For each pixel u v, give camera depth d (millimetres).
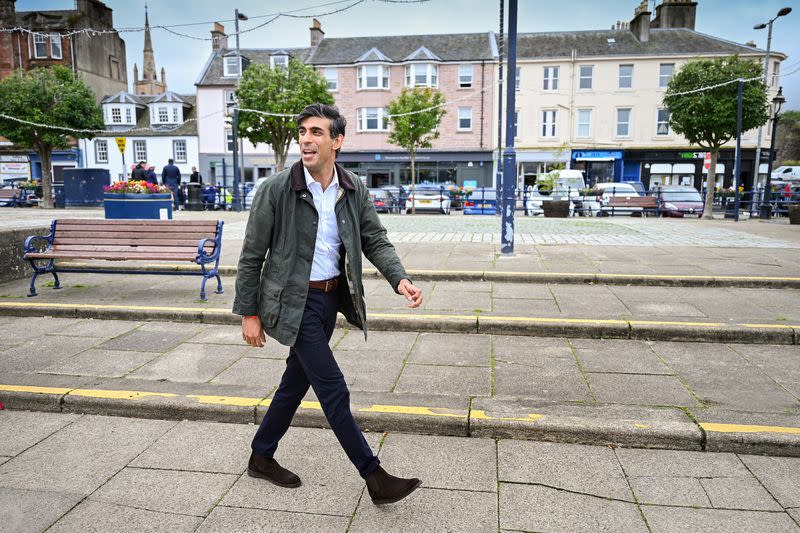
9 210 21625
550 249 9453
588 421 3406
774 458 3186
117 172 39344
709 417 3465
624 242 10516
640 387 4000
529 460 3180
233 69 38625
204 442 3416
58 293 6617
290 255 2611
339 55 37531
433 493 2861
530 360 4590
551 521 2621
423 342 5070
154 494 2852
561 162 32094
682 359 4590
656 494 2836
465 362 4551
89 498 2812
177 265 8008
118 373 4316
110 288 6914
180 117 39906
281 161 28922
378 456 3229
